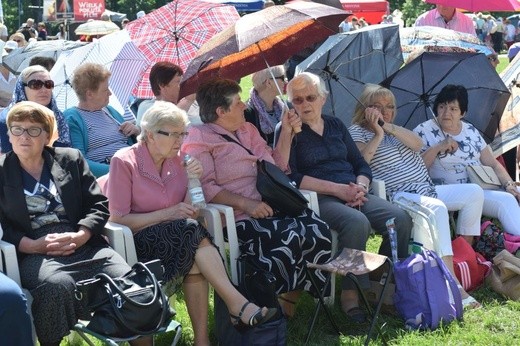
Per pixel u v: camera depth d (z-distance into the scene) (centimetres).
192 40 1121
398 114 1016
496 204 928
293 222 726
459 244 859
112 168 690
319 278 735
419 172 905
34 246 618
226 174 748
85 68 915
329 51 1030
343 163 841
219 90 758
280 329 647
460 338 715
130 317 566
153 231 671
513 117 1062
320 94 830
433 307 738
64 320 575
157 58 1106
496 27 4681
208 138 755
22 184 637
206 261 652
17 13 8806
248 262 685
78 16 5800
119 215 682
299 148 829
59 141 854
